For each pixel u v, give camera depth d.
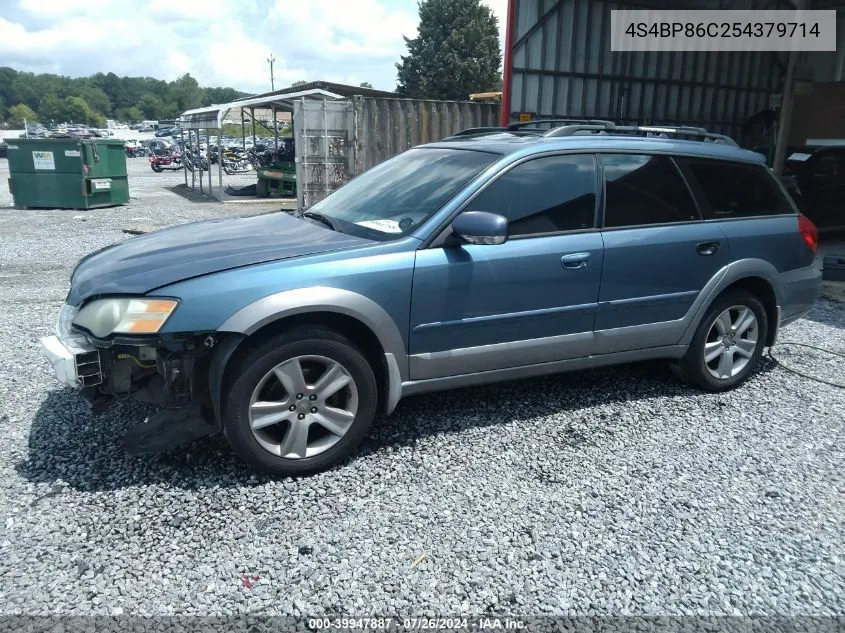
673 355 4.39
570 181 3.93
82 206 15.38
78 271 3.70
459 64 50.84
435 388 3.69
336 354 3.31
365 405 3.45
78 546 2.77
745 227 4.48
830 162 10.64
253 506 3.08
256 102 17.33
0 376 4.57
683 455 3.70
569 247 3.83
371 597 2.54
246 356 3.15
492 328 3.70
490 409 4.22
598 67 13.40
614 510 3.15
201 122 18.59
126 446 3.17
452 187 3.73
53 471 3.32
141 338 3.04
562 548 2.86
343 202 4.24
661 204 4.20
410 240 3.49
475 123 13.69
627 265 4.01
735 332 4.58
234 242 3.63
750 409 4.34
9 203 16.66
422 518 3.04
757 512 3.17
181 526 2.92
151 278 3.18
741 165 4.62
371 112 12.94
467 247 3.58
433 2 51.94
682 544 2.91
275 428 3.37
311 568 2.68
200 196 19.22
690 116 14.65
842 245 10.64
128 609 2.44
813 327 6.32
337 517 3.03
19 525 2.88
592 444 3.79
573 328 3.95
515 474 3.44
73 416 3.93
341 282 3.28
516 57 12.57
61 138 15.34
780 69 15.25
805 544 2.94
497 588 2.61
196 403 3.28
